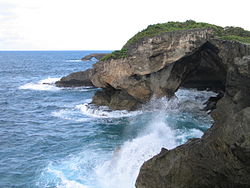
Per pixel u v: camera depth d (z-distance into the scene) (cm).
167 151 1172
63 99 3791
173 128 2202
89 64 11712
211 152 1017
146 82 2656
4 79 6247
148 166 1173
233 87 1453
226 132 942
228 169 965
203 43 2341
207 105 2791
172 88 2809
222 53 2020
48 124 2509
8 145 1973
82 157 1714
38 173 1520
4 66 10275
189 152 1098
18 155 1784
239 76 1380
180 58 2484
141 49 2433
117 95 2828
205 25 2594
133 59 2480
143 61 2453
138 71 2495
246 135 866
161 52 2417
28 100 3725
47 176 1480
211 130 1238
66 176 1469
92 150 1828
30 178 1468
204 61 2784
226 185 1004
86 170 1530
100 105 2934
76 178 1442
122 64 2545
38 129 2364
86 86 4841
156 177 1135
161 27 2684
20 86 5044
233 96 1445
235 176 952
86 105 3050
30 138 2122
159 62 2458
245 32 2275
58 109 3122
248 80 1297
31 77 6719
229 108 1428
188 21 2866
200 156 1059
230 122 950
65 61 14100
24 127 2430
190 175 1082
